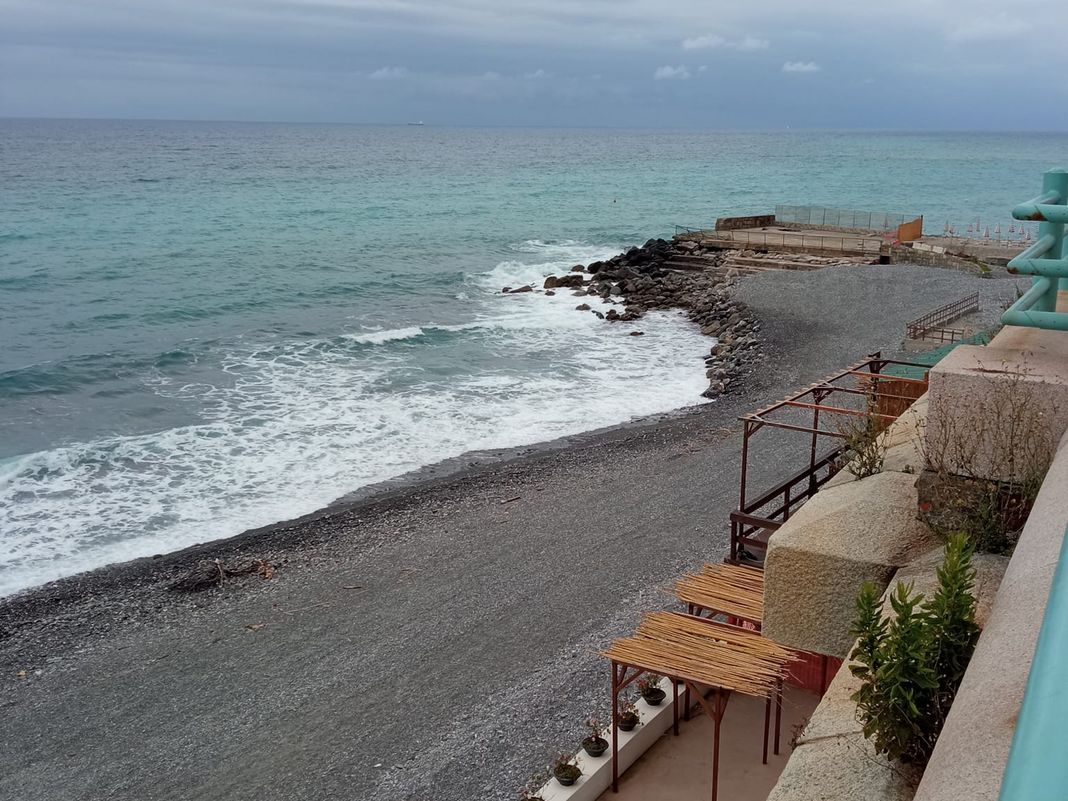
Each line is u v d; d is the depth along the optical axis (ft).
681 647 24.97
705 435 75.20
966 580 12.30
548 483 65.87
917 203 344.49
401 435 77.87
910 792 11.24
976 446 15.39
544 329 120.16
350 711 39.17
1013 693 6.88
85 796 34.96
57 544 57.52
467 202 319.06
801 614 16.80
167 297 142.10
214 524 60.59
